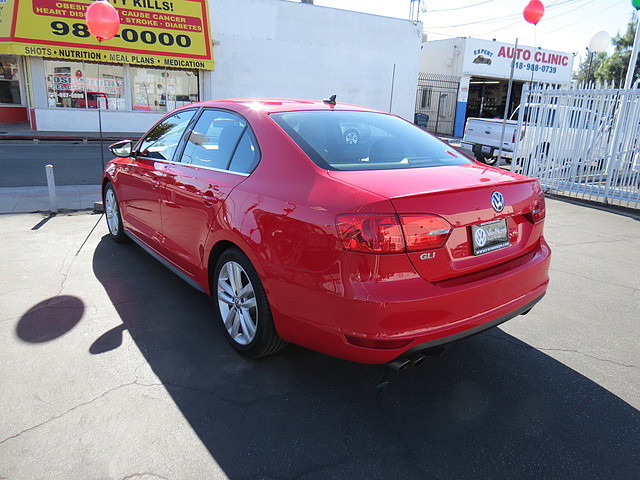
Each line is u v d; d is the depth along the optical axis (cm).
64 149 1399
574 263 540
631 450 236
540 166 1062
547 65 2995
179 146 390
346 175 257
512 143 1348
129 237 504
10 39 1568
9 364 292
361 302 224
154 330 342
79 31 1639
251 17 1919
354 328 229
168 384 279
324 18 2041
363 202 228
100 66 1769
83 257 489
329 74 2117
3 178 941
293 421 251
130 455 222
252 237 273
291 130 297
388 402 270
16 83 1927
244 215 282
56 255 493
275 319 270
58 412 250
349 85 2170
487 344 343
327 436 241
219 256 324
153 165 413
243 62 1955
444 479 215
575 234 682
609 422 257
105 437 233
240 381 286
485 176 284
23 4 1571
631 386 293
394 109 2298
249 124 317
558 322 382
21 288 406
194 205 335
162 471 214
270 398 270
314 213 242
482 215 255
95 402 260
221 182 313
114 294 401
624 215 835
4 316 354
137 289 413
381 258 224
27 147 1415
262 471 217
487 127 1443
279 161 282
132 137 1714
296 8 1984
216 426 245
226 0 1867
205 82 1916
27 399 260
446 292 236
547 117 1038
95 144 1542
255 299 286
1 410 250
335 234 231
